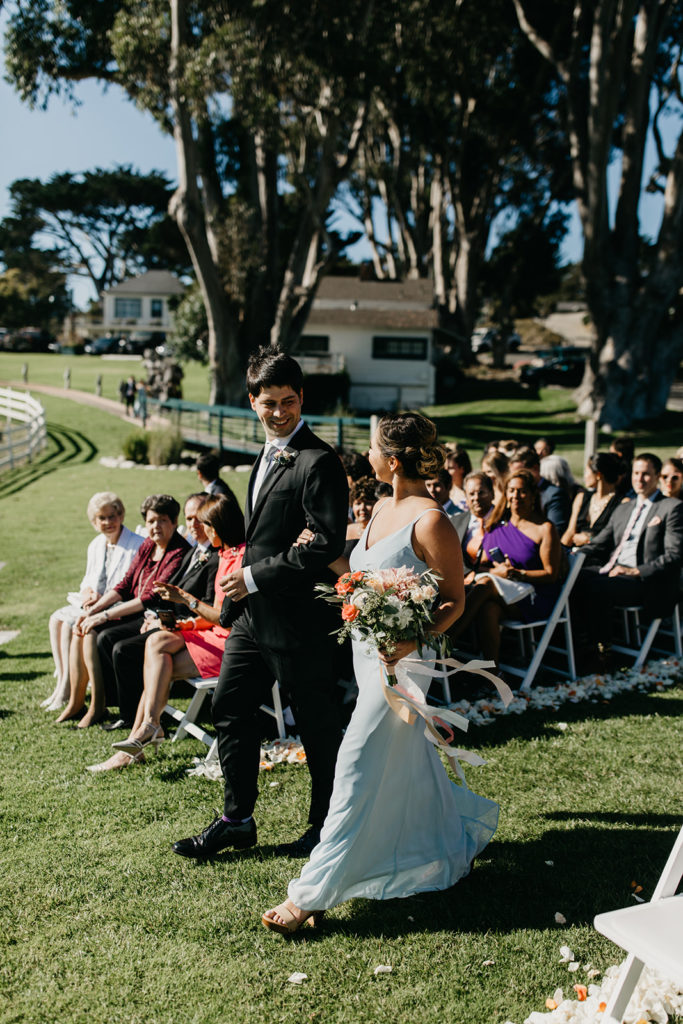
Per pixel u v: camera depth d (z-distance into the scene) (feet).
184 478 65.98
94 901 11.38
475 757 10.71
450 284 141.79
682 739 16.31
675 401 112.16
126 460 75.82
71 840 13.02
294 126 82.84
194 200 75.41
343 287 122.01
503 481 22.63
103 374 150.51
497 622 19.16
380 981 9.74
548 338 249.96
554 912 10.92
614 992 8.53
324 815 12.30
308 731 12.06
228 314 82.58
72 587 32.96
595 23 70.59
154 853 12.59
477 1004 9.32
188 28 65.41
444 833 11.38
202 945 10.45
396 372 113.19
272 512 11.92
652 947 7.96
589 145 80.53
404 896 11.01
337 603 11.97
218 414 78.33
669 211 83.97
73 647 18.38
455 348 140.77
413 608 9.95
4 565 36.99
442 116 109.50
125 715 17.94
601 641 20.84
